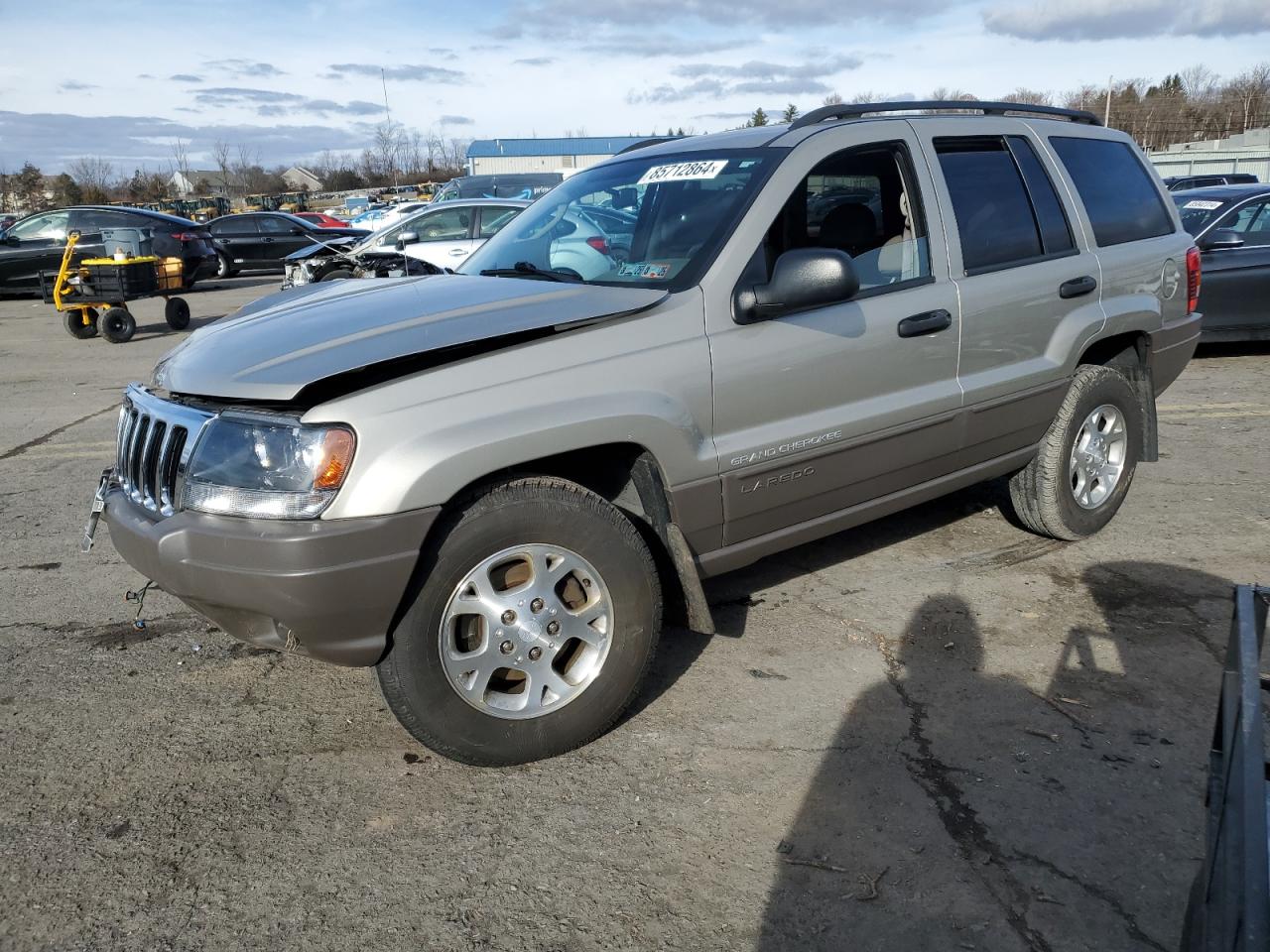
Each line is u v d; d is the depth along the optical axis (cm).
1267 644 348
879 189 379
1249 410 727
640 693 348
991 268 405
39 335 1367
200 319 1520
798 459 346
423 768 307
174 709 344
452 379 279
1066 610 404
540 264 379
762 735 319
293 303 351
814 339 344
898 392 376
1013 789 288
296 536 258
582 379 295
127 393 334
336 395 270
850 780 294
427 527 269
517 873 259
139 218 1772
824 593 426
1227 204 887
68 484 618
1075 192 448
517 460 281
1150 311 469
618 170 414
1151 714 327
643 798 288
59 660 380
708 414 322
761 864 260
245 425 270
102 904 249
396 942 236
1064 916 239
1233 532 486
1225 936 144
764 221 341
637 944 234
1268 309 869
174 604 434
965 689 345
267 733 328
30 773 306
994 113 438
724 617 406
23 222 1780
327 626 266
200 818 283
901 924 238
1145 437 489
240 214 2261
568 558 296
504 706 296
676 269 337
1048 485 451
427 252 1251
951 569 448
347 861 265
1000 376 410
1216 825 175
